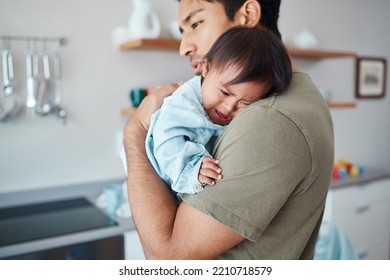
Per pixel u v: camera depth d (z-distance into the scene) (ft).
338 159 9.89
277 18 2.81
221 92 2.35
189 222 2.01
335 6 9.35
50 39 6.05
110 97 6.70
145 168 2.40
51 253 4.59
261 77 2.24
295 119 1.97
